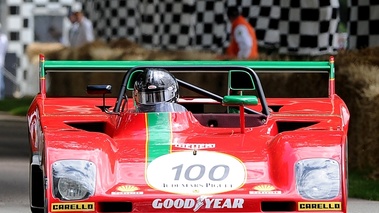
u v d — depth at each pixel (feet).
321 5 142.41
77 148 62.95
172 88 72.08
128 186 61.72
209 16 171.42
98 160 62.49
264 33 151.12
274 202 61.93
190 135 68.74
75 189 60.90
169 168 63.10
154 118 69.62
